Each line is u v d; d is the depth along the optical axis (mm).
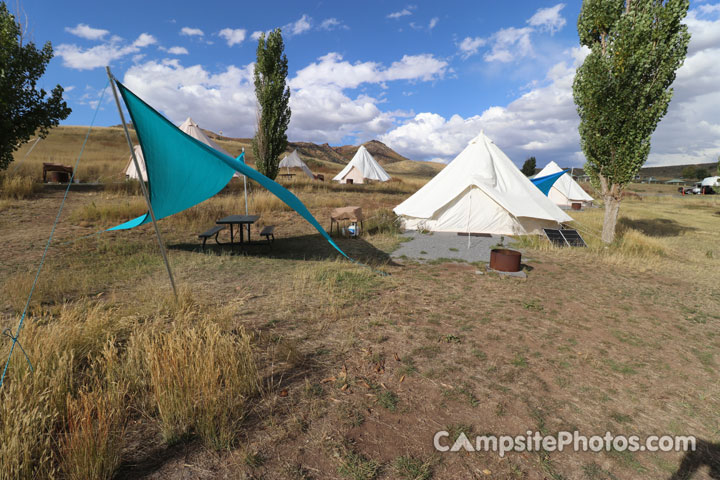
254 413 2695
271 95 19625
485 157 12734
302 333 4195
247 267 7324
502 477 2219
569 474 2287
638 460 2451
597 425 2814
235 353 3221
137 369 2934
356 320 4676
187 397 2525
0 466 1825
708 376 3697
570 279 7414
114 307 4586
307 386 3047
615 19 10461
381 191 26797
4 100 11688
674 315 5566
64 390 2590
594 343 4371
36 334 3150
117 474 2070
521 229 12148
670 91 9906
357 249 9688
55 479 1954
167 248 8773
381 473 2178
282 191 5922
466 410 2895
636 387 3412
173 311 4414
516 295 6168
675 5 9422
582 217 16812
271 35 19109
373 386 3158
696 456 2520
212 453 2268
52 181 15648
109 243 8594
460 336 4352
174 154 6039
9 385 2426
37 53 12422
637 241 10945
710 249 11617
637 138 10367
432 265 8180
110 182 16594
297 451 2328
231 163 5871
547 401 3096
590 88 10797
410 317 4887
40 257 7086
